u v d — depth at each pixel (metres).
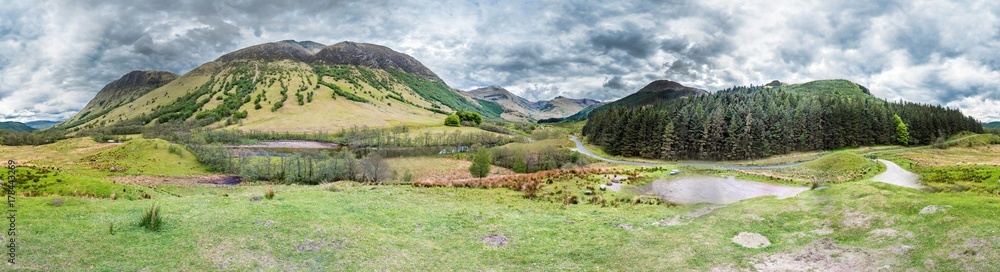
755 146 133.50
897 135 152.50
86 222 20.22
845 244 18.06
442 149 143.75
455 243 21.84
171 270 16.06
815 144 142.50
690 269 16.98
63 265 15.68
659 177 49.81
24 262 15.55
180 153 112.62
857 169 79.62
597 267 18.27
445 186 46.06
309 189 38.69
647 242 20.98
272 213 24.47
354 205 28.84
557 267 18.50
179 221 21.78
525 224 25.64
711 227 22.64
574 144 175.62
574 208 31.97
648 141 140.75
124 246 17.84
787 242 19.33
